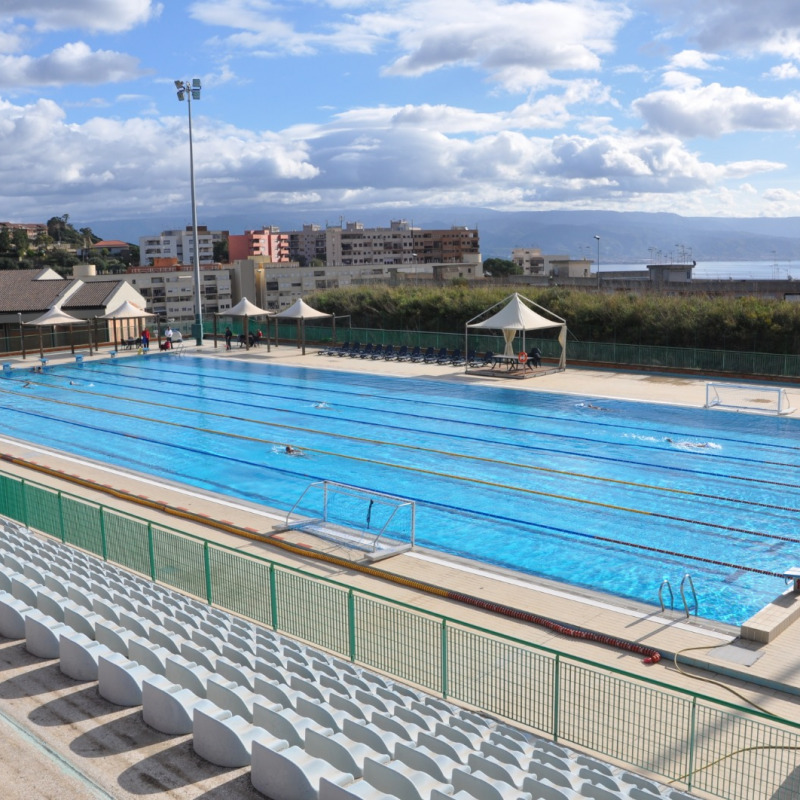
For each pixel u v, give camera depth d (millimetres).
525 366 41094
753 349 39000
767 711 10844
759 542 18156
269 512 20344
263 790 8031
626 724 10086
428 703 10703
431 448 26922
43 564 14680
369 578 16141
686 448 26141
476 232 193000
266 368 45062
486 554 17719
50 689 10406
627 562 17141
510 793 7234
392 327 53469
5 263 169750
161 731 9289
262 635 12570
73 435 30031
